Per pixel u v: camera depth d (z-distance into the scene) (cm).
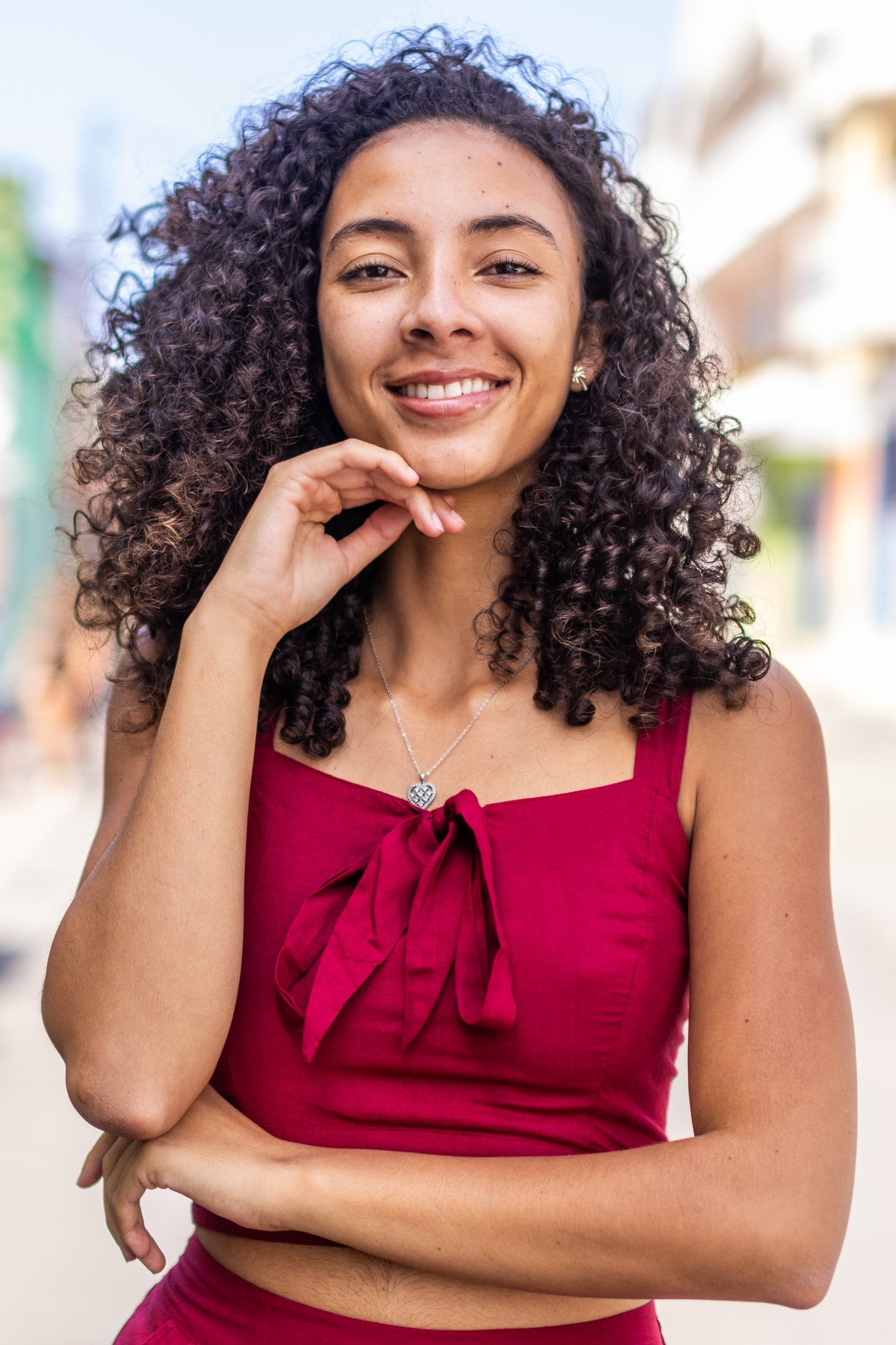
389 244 161
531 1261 139
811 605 2303
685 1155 139
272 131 192
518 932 153
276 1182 146
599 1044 151
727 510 183
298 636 176
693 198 2788
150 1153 152
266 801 170
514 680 171
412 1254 142
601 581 165
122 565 186
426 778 168
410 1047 153
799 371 2241
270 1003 158
